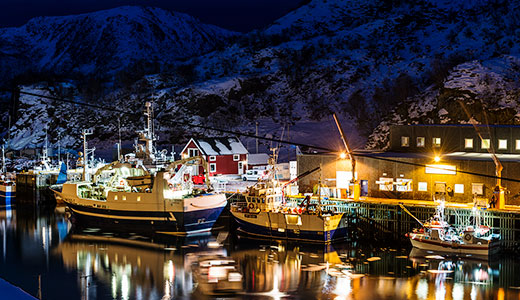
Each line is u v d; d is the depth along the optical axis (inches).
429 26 6501.0
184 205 1779.0
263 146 3964.1
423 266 1429.6
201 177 2625.5
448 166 1790.1
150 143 2119.8
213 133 4488.2
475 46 5644.7
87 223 2006.6
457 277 1336.1
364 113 4581.7
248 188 1833.2
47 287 1318.9
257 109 4990.2
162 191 1812.3
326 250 1604.3
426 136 2047.2
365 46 6141.7
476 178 1747.0
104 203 1929.1
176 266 1471.5
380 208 1743.4
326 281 1320.1
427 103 3427.7
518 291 1237.1
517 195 1717.5
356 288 1267.2
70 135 4958.2
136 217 1860.2
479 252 1498.5
